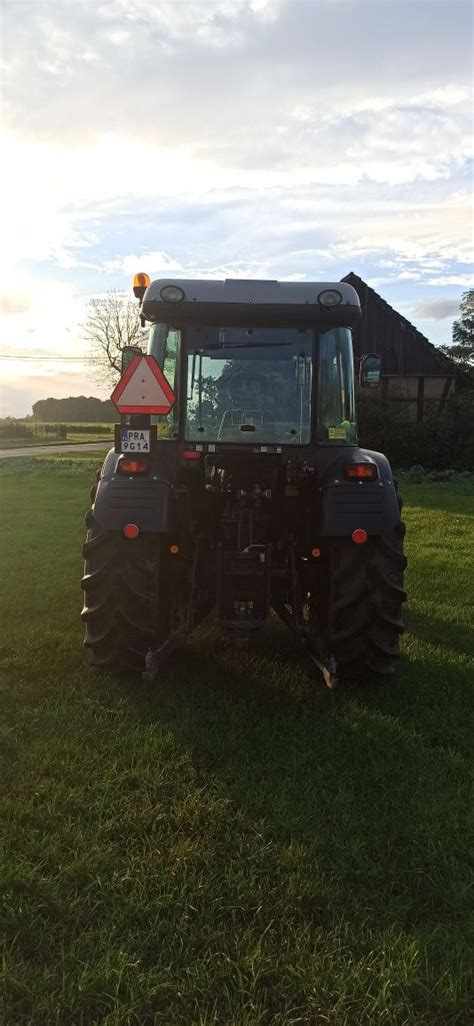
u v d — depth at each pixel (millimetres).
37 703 3674
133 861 2385
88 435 52969
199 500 4203
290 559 4152
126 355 4285
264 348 4113
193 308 3980
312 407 4125
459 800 2812
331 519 3777
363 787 2895
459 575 6812
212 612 4191
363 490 3850
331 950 2020
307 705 3727
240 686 3969
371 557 3836
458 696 3854
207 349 4117
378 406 20312
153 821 2602
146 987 1888
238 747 3191
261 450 4129
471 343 23109
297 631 3955
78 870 2320
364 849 2482
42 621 5129
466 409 20656
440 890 2297
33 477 18547
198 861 2389
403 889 2311
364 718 3566
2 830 2535
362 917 2170
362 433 20109
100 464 22625
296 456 4160
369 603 3828
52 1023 1789
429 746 3312
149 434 3871
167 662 4340
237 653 4551
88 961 1965
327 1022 1812
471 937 2098
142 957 1985
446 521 10305
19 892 2234
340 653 3889
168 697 3754
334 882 2322
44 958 1991
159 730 3338
